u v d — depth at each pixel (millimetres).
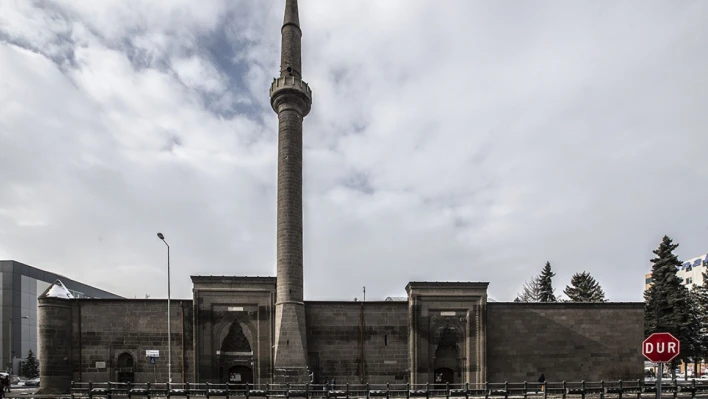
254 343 38531
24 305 90250
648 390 30516
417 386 38031
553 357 40531
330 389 35750
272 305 39125
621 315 41688
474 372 38875
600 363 40812
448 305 39625
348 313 40219
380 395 30078
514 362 40188
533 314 41062
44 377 36312
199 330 37969
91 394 28906
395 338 40188
